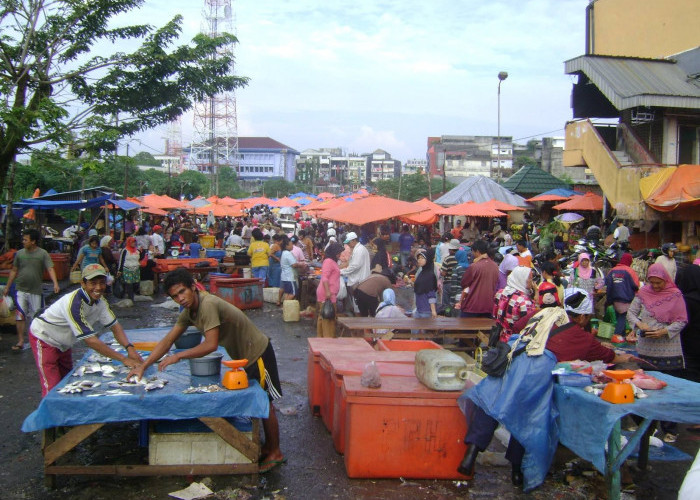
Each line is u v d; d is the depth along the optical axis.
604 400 4.33
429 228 29.22
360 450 4.90
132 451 5.34
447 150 93.25
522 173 32.97
